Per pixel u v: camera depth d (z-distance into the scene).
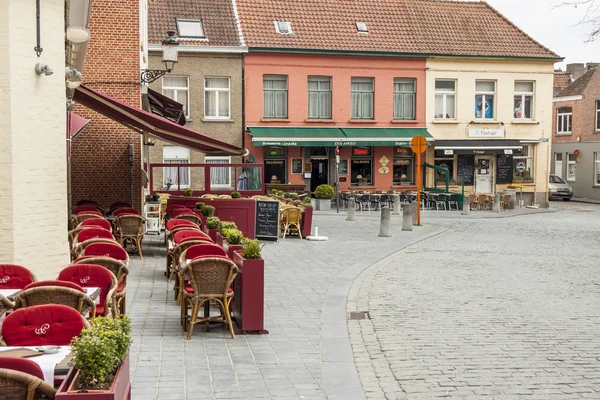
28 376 3.69
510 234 22.33
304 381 6.65
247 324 8.47
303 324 9.12
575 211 35.31
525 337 8.59
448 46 35.62
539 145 37.62
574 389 6.59
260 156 32.91
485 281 12.86
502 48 36.38
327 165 34.19
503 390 6.53
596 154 46.53
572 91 48.38
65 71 11.62
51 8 10.70
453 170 36.41
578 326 9.23
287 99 33.16
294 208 19.91
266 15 33.94
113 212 16.97
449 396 6.35
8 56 9.95
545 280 13.08
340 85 33.91
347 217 26.67
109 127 19.22
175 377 6.63
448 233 22.42
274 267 14.27
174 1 33.09
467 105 35.91
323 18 34.94
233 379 6.63
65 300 5.98
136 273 12.86
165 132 17.12
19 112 10.12
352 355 7.65
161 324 8.88
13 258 10.05
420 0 37.69
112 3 19.20
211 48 31.41
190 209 17.36
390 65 34.56
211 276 8.23
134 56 19.28
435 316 9.75
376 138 33.66
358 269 14.07
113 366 3.99
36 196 10.50
